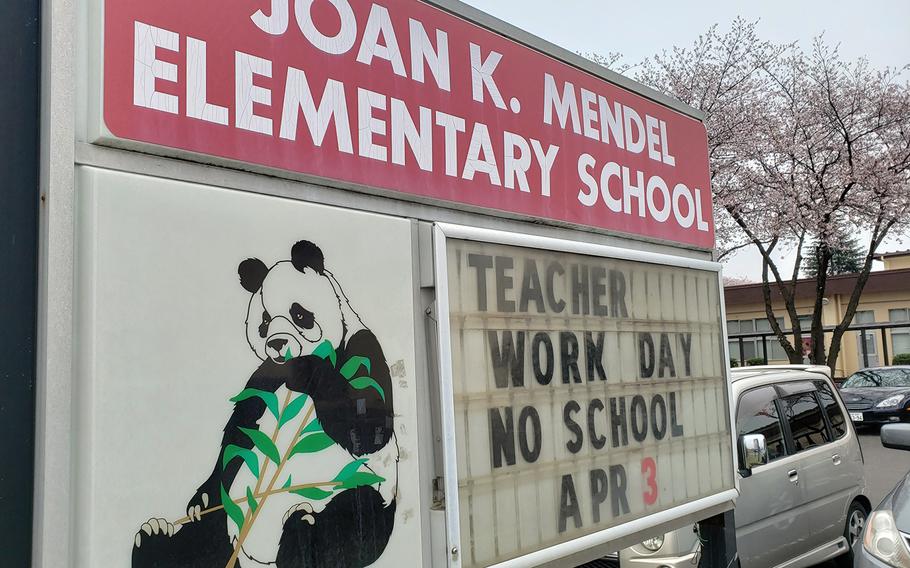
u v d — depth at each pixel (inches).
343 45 80.3
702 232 138.8
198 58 66.9
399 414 79.0
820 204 727.1
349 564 71.9
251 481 64.8
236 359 64.9
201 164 66.4
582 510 100.3
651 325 119.0
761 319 1234.0
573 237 109.7
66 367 55.7
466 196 92.7
